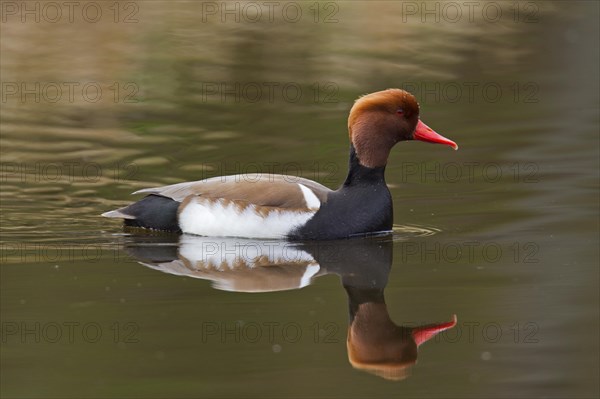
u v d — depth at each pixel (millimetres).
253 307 11773
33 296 11977
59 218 15250
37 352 10531
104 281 12570
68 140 19422
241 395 9609
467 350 10766
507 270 13055
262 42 26844
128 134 19844
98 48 26031
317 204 14297
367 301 12016
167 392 9633
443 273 12992
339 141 19344
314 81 23359
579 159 18047
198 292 12258
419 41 26938
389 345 10844
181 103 21922
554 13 29266
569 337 11008
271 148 18891
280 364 10336
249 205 14133
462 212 15555
